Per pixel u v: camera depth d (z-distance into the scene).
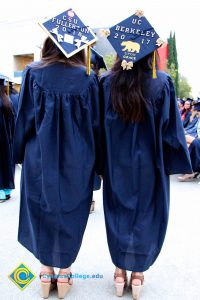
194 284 2.50
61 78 2.09
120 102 2.06
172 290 2.41
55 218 2.12
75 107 2.11
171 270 2.70
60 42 2.07
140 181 2.17
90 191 2.24
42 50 2.19
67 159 2.10
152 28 2.05
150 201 2.21
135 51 2.06
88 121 2.13
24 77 2.15
